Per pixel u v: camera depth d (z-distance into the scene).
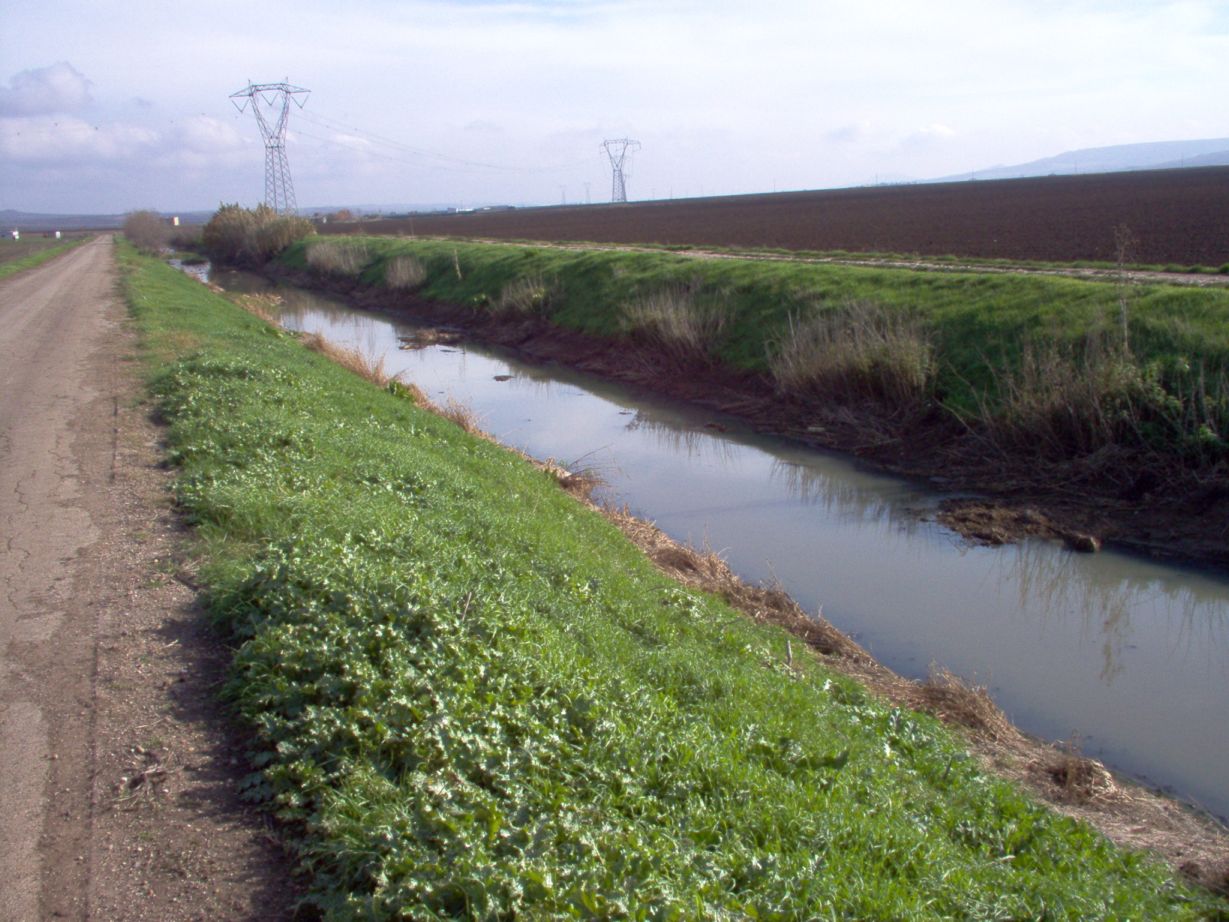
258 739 4.36
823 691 6.70
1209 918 4.59
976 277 18.22
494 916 3.07
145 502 7.97
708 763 4.48
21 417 11.67
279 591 5.54
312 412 11.65
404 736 4.12
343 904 3.25
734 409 18.48
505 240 50.28
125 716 4.61
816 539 12.04
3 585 6.22
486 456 12.23
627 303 24.52
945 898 3.95
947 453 14.52
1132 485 12.27
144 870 3.54
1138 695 8.11
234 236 62.22
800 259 28.08
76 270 44.22
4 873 3.50
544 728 4.38
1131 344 13.71
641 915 3.13
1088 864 4.73
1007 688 8.26
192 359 14.80
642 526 11.65
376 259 43.84
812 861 3.84
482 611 5.61
